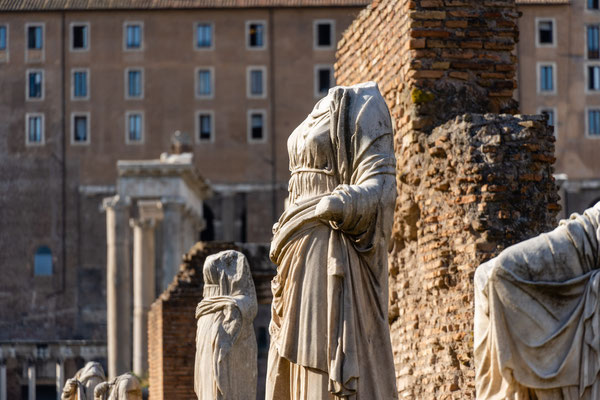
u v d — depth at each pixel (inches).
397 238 1007.6
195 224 5285.4
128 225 5128.0
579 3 5428.2
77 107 5639.8
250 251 2079.2
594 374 444.8
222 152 5679.1
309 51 5718.5
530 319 450.3
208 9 5718.5
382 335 502.9
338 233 502.9
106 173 5605.3
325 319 499.2
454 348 913.5
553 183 908.6
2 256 5511.8
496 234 888.9
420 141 973.8
